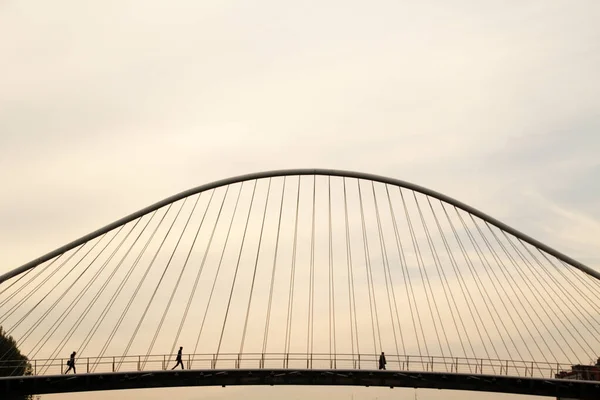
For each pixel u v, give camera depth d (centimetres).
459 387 5828
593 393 5762
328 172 7006
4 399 5106
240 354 5569
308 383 5734
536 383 5800
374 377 5806
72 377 5181
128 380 5431
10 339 6806
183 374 5497
